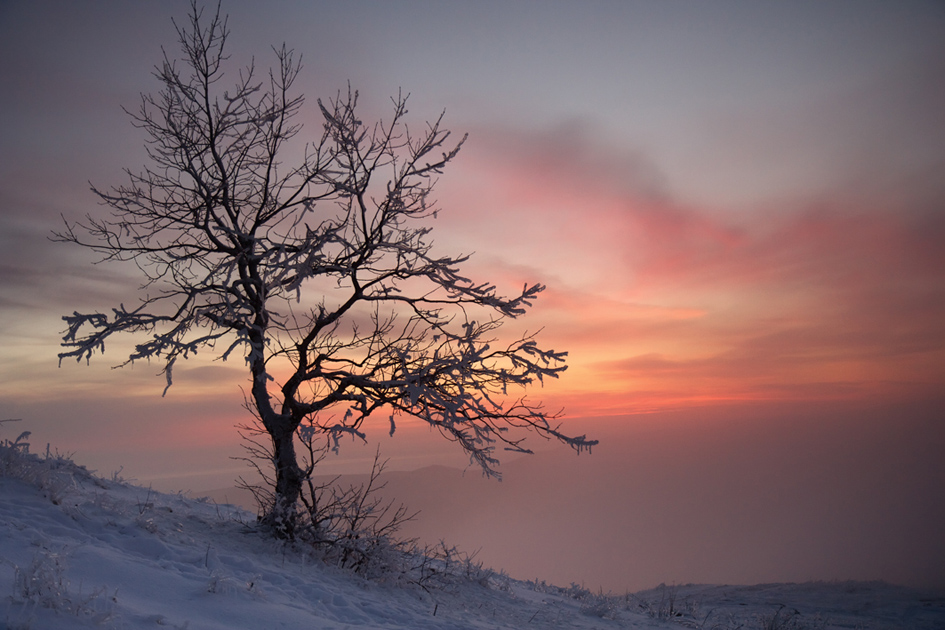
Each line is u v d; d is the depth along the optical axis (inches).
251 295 388.5
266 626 211.5
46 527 245.9
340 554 395.2
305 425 350.9
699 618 524.4
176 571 246.5
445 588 430.9
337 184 385.1
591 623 437.1
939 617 541.3
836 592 689.6
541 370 369.1
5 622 140.9
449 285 398.0
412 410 374.9
